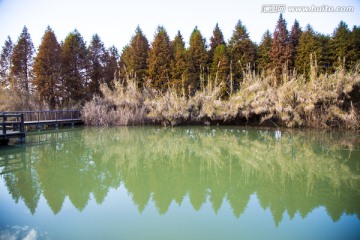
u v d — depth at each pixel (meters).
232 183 7.06
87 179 7.36
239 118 20.23
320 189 6.50
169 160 9.70
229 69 25.16
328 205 5.54
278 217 5.00
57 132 16.69
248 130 17.66
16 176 7.57
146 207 5.48
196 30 31.64
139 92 22.45
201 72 26.59
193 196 6.12
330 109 17.02
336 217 4.98
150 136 15.27
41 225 4.68
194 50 27.34
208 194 6.25
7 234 4.34
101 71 27.52
